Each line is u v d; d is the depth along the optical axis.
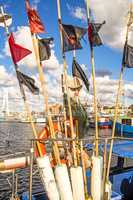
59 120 6.93
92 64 6.36
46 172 5.86
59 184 5.82
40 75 6.12
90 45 6.32
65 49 6.35
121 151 9.14
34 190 15.55
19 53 6.12
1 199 15.80
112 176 8.80
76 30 6.27
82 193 5.86
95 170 6.12
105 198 6.23
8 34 6.21
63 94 6.60
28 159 6.66
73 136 6.15
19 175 18.30
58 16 6.34
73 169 5.86
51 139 5.82
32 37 6.06
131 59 6.34
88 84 6.64
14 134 67.00
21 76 6.14
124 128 60.56
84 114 6.59
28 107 6.17
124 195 8.84
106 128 63.25
